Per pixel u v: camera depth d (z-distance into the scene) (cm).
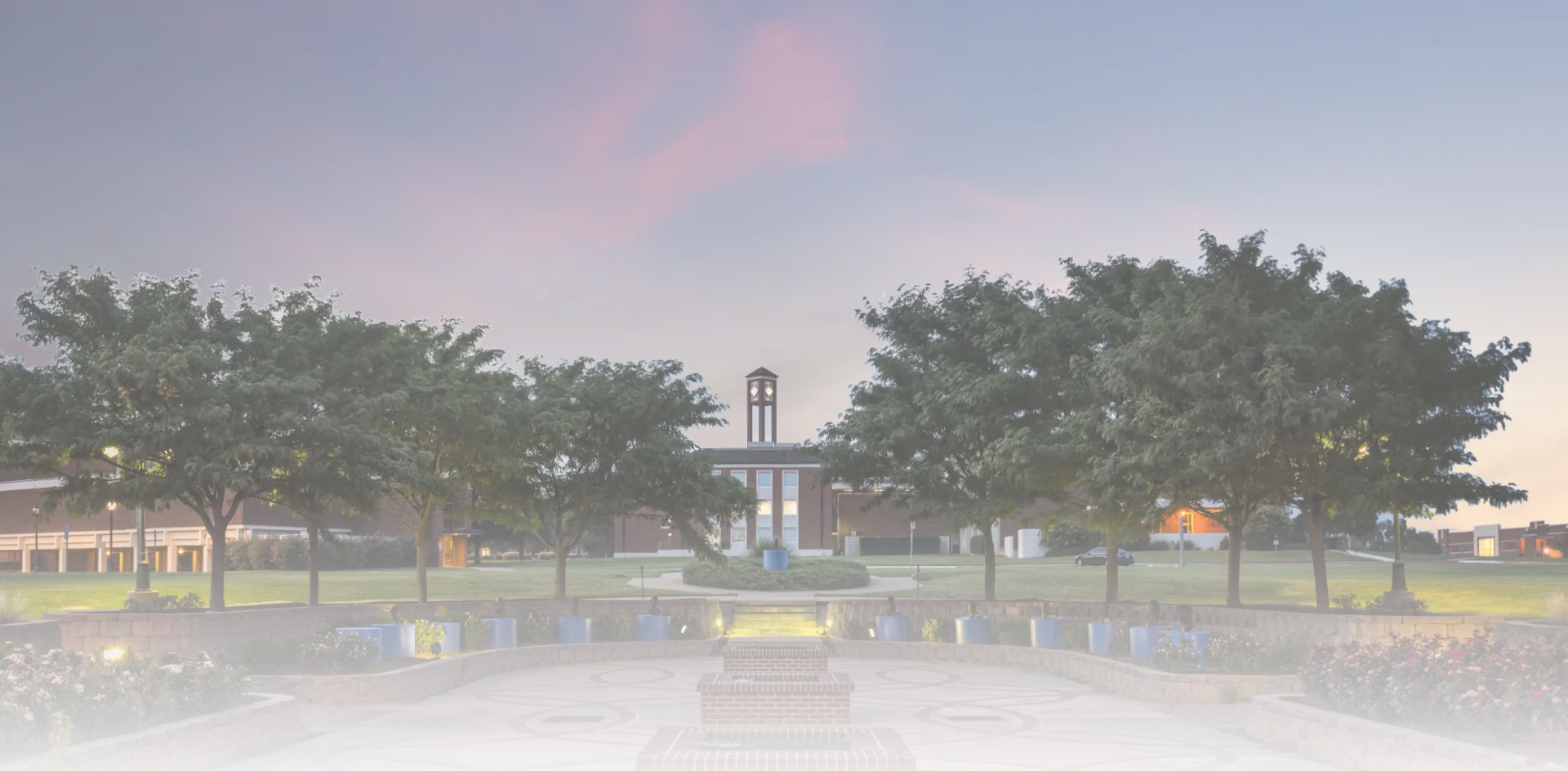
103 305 2597
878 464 3616
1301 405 2355
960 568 5975
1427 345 2591
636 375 3847
